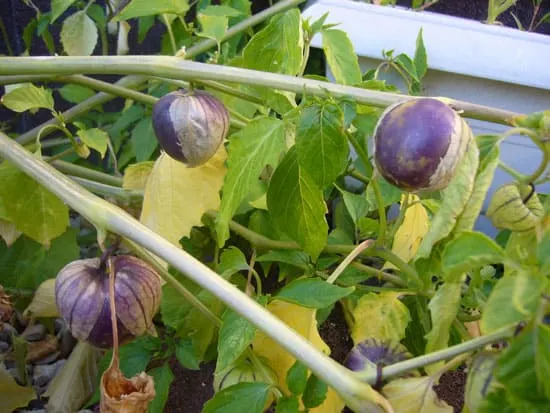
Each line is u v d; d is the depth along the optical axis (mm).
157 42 778
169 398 463
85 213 285
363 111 378
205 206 412
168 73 355
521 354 208
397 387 261
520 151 553
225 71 349
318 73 641
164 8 435
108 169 670
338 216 508
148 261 361
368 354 320
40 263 520
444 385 434
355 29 538
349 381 232
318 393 300
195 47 546
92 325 296
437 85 557
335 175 326
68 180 302
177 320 426
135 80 565
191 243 508
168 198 407
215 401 298
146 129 555
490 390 230
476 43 528
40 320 550
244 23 559
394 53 541
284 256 431
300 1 568
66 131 439
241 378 354
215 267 481
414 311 416
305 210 364
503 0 604
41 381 514
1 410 448
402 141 249
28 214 414
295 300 307
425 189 258
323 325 496
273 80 343
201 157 361
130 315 299
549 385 201
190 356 415
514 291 209
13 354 516
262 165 355
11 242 469
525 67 524
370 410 230
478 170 264
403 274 420
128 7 439
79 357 488
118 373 282
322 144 320
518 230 291
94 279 297
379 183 416
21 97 429
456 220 265
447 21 533
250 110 488
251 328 301
